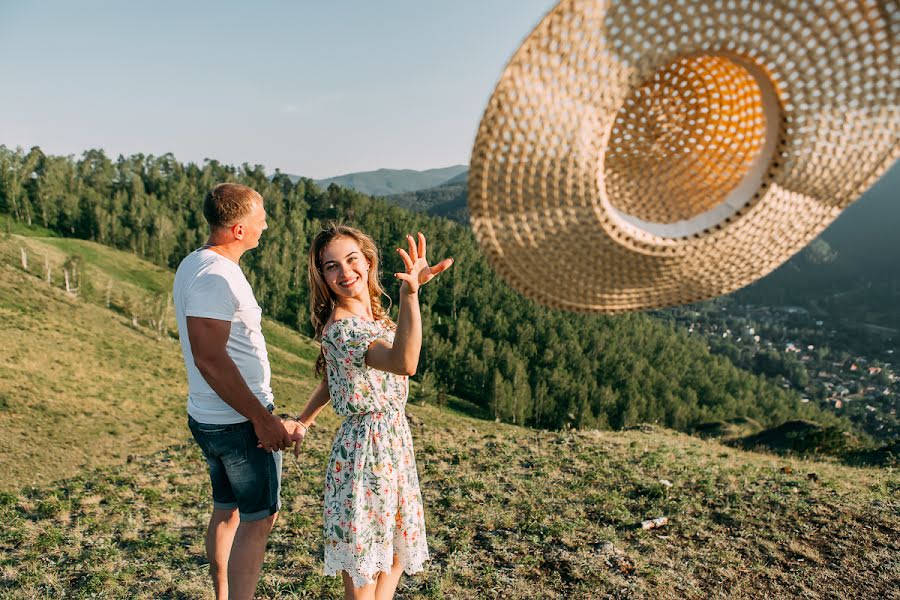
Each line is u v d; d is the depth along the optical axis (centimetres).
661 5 118
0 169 11588
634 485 832
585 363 11388
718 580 523
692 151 148
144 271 10450
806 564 551
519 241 129
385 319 334
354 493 300
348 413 307
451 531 657
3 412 4922
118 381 6353
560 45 115
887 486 809
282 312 10938
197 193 14362
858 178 143
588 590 500
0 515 858
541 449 1141
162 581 552
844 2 125
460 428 1509
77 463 4288
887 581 513
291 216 14025
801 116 135
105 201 12494
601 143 123
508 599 487
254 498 327
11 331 6656
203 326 304
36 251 9369
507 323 12188
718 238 139
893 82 133
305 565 573
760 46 127
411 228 13988
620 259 134
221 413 321
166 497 927
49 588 558
